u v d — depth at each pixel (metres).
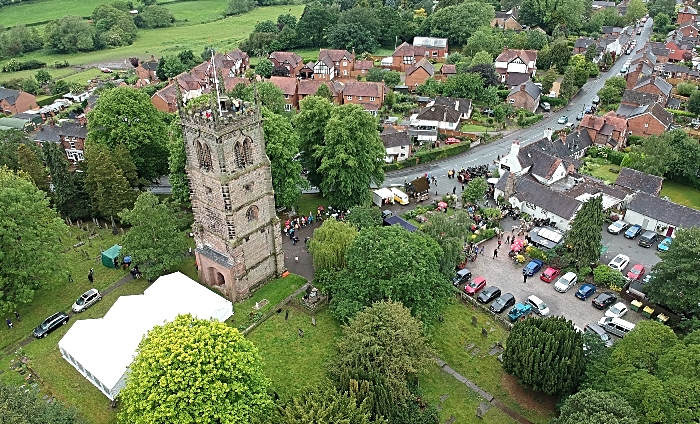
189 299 70.19
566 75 170.62
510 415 61.88
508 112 161.62
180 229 96.19
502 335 73.75
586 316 78.06
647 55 190.50
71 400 60.78
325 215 102.31
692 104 154.88
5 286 73.56
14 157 103.81
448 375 66.94
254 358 55.84
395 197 110.62
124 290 80.62
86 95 191.38
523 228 99.81
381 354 58.12
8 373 64.75
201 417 48.84
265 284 79.50
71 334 65.88
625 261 88.44
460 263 88.00
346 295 71.25
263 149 71.25
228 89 169.00
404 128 146.50
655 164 114.75
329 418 49.41
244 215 71.62
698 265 70.12
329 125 96.88
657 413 50.25
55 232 77.44
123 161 100.25
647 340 57.16
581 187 109.56
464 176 120.19
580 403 52.47
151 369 50.62
